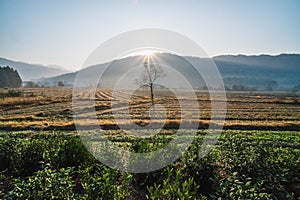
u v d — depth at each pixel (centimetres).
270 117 2998
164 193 505
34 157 817
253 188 567
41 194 543
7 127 2159
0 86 11394
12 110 3488
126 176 631
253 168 738
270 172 729
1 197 563
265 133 2002
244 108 3925
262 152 785
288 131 2195
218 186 672
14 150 829
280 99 5594
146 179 714
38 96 5381
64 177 592
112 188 529
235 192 562
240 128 2284
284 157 776
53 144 857
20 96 5366
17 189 557
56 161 766
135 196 681
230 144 962
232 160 788
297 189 718
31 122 2431
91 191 520
